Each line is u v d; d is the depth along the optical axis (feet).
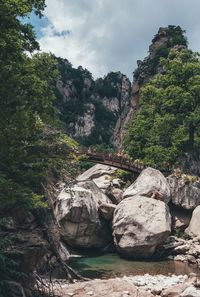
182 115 200.54
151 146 201.05
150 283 87.97
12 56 53.67
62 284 76.95
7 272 57.06
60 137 71.72
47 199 84.69
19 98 55.42
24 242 65.41
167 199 149.07
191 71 207.21
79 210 131.95
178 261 123.24
